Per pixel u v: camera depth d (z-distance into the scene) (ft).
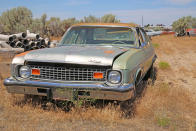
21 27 57.72
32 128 11.26
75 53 12.56
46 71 12.82
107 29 16.80
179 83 22.86
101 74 12.10
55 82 12.47
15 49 24.12
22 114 13.26
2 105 14.52
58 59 12.26
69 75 12.46
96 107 13.84
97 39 16.65
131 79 12.58
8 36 28.86
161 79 24.54
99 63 11.80
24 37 30.42
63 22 78.54
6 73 21.57
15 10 63.16
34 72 13.00
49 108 13.99
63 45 16.83
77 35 17.12
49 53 12.82
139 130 11.59
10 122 12.07
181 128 12.11
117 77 11.96
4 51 23.63
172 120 13.12
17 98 15.43
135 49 15.52
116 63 12.00
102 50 13.50
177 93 17.70
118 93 11.71
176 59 41.47
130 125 12.21
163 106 15.28
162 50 57.11
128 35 16.57
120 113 13.19
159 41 88.99
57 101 14.88
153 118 13.33
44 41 31.63
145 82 20.27
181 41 88.58
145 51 17.31
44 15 71.61
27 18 62.44
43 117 12.89
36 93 12.84
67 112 13.39
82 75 12.33
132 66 12.71
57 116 12.75
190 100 16.78
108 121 12.47
